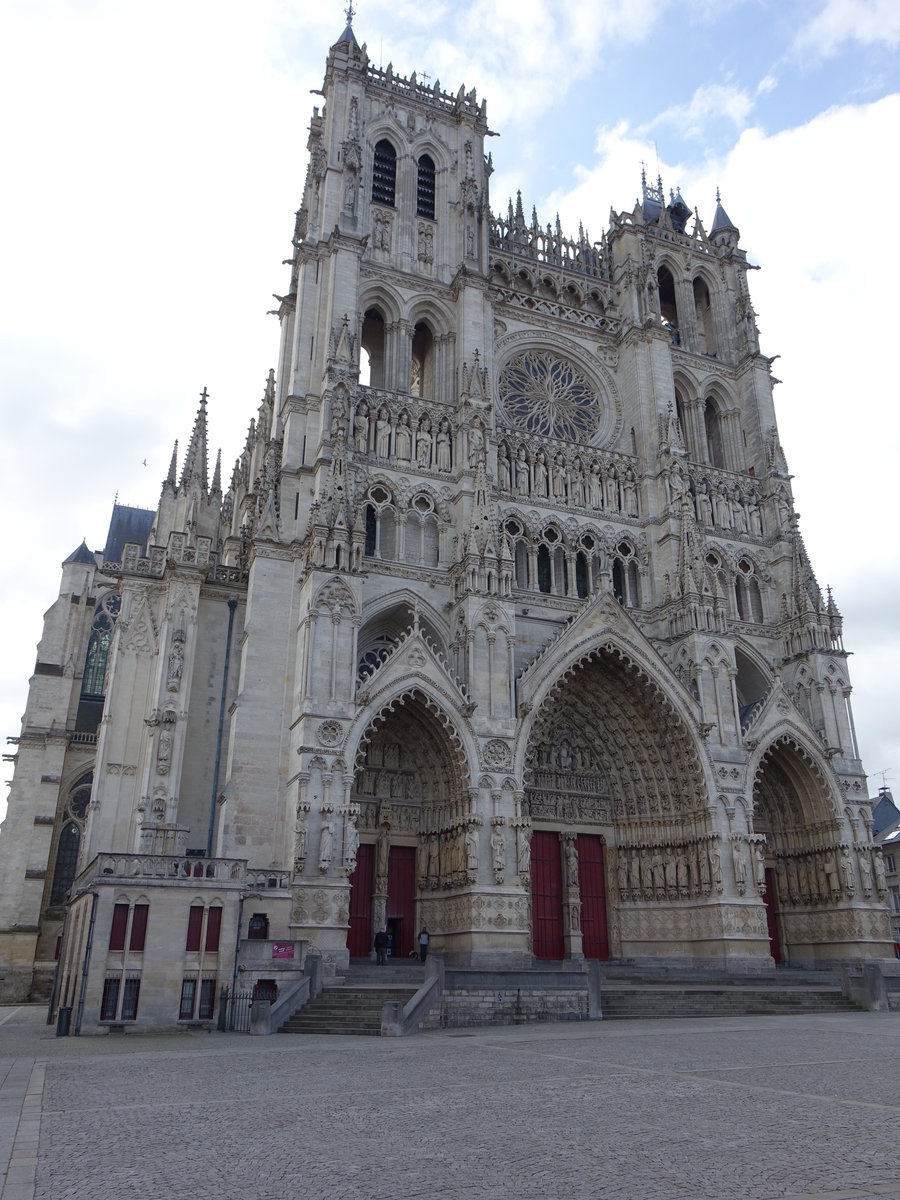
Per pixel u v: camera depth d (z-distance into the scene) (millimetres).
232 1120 15406
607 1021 37125
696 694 58688
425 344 71250
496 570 55250
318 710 48156
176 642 54281
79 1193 10852
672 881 57250
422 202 71875
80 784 83375
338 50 71625
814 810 61750
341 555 51469
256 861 48625
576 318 73000
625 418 71375
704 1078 19578
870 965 43750
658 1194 10516
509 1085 18906
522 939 48719
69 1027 35500
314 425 59469
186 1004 36000
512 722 52469
